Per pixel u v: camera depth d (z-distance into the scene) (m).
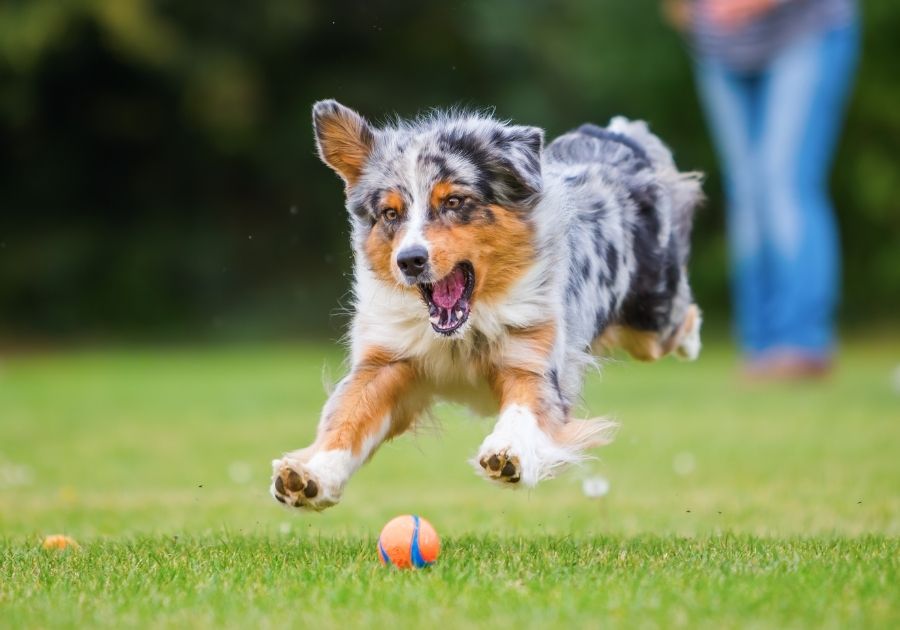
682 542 7.24
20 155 33.16
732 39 18.95
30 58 29.23
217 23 31.25
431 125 7.36
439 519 9.07
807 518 8.64
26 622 5.12
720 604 5.21
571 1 33.16
